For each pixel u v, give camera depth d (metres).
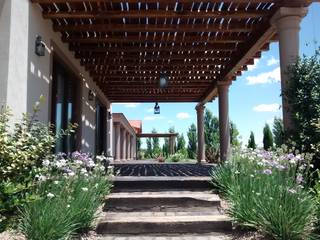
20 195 3.78
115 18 6.29
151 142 40.09
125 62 9.01
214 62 9.05
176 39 7.32
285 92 5.26
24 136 4.14
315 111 4.82
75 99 8.50
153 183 5.57
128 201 4.92
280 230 3.64
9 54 4.61
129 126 24.47
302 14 5.48
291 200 3.76
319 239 3.60
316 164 4.66
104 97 12.79
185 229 4.25
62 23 6.52
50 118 6.27
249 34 7.11
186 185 5.57
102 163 6.06
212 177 5.58
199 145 14.71
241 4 5.89
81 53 8.29
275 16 5.68
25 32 5.13
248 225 3.95
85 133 9.16
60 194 3.87
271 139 17.59
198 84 11.54
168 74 10.27
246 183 4.37
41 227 3.36
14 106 4.73
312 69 4.99
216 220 4.28
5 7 4.65
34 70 5.50
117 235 4.20
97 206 4.33
